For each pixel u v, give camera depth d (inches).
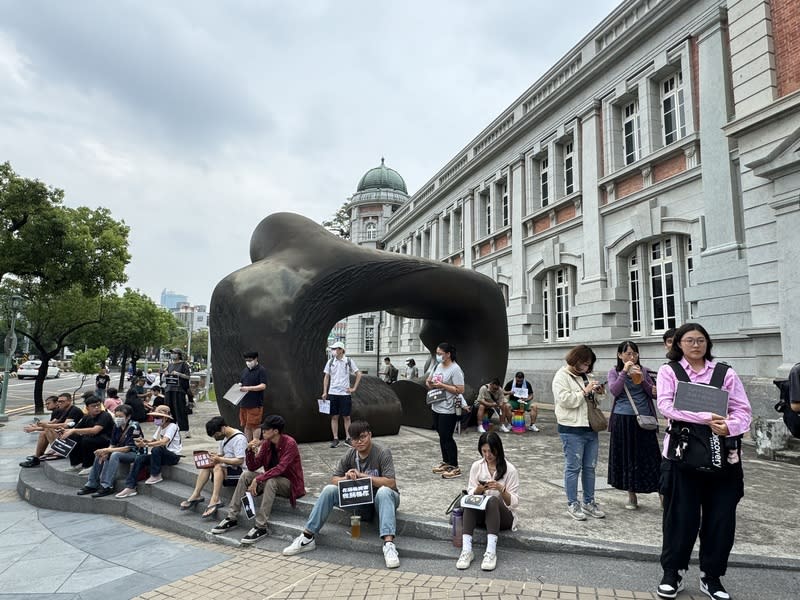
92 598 145.8
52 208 601.9
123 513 241.6
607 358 550.6
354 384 333.4
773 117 351.9
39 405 695.1
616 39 545.0
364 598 133.8
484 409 379.6
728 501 120.0
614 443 183.9
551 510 187.5
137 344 1217.4
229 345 315.9
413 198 1214.9
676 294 483.2
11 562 179.3
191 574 160.6
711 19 439.8
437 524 170.1
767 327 353.1
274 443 198.1
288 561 164.7
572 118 629.6
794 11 352.2
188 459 276.2
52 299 723.4
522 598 127.8
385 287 366.9
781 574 137.8
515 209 749.3
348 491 165.8
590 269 581.9
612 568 144.6
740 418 117.1
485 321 436.1
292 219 362.6
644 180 517.0
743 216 392.8
